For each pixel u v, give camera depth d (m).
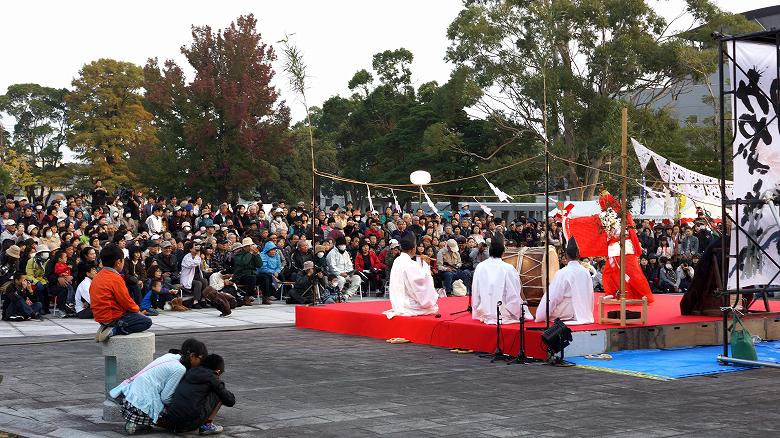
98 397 10.48
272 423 8.96
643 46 42.19
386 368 12.74
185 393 8.45
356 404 9.98
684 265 27.39
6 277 19.52
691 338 14.73
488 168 46.88
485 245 25.09
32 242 19.64
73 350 14.54
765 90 12.71
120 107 63.94
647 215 33.31
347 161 72.06
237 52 48.50
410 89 69.19
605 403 9.98
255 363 13.24
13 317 18.50
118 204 25.64
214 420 9.12
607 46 42.44
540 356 13.27
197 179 47.75
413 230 26.09
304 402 10.12
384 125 68.19
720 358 12.81
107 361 9.26
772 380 11.55
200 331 17.38
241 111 46.59
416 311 16.14
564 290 14.27
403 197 56.50
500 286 14.52
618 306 16.92
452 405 9.90
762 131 12.70
